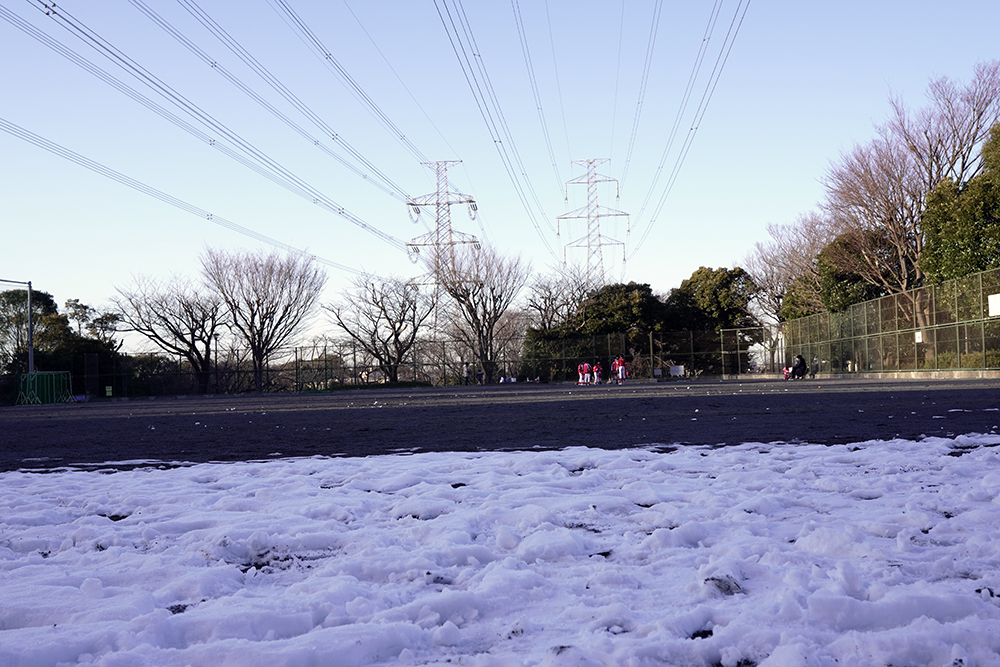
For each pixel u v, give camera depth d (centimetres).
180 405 2644
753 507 383
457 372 5012
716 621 227
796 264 4697
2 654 201
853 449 626
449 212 5203
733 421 999
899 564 273
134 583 290
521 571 276
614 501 415
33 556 339
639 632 215
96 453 838
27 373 4028
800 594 234
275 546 343
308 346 4788
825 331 3912
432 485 495
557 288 5412
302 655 197
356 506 430
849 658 194
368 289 5247
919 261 3259
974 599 226
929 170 3416
